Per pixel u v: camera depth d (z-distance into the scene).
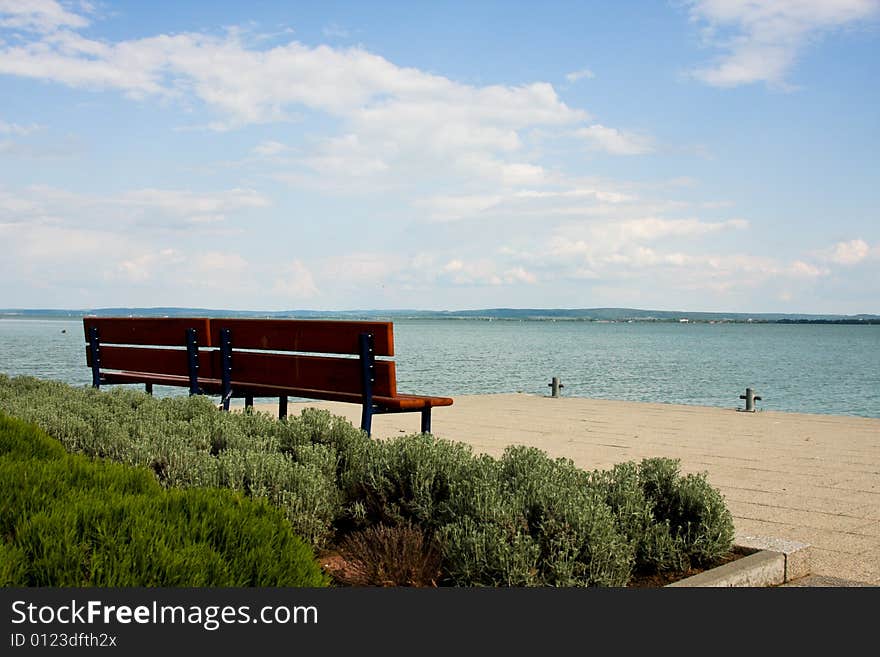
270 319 8.22
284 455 5.82
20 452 5.42
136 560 3.19
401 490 5.11
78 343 62.44
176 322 9.32
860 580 4.72
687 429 11.56
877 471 8.20
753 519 6.19
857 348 103.31
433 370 35.78
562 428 11.63
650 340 132.50
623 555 4.28
